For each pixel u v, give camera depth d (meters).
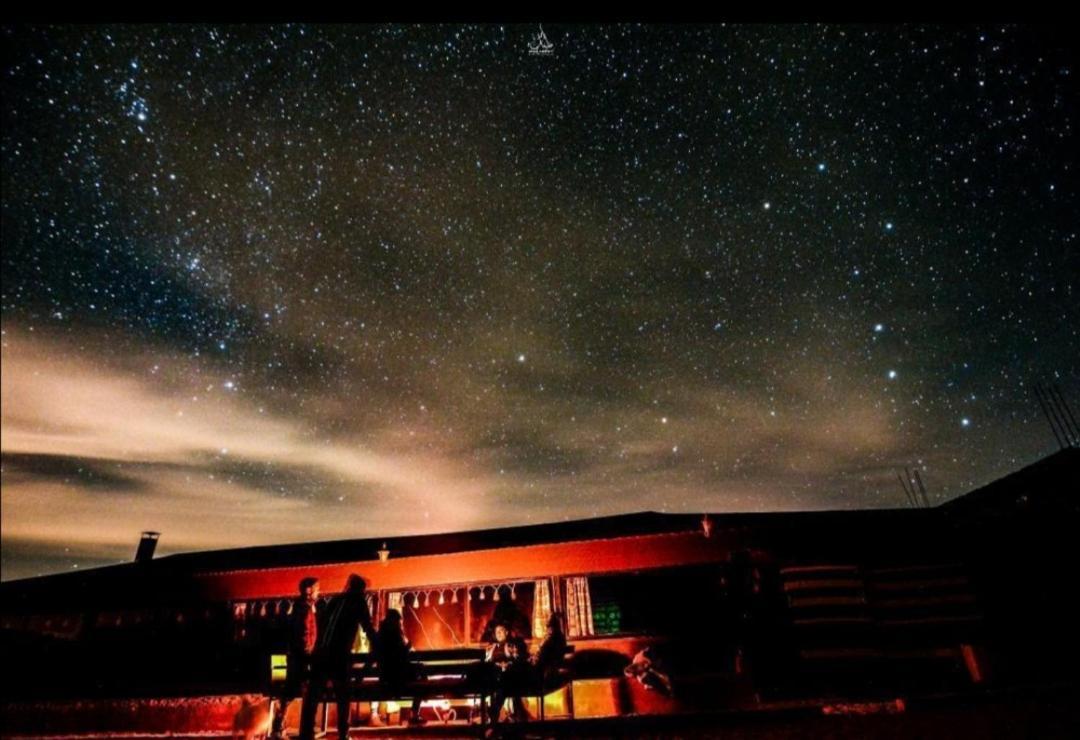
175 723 9.45
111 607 10.63
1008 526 9.05
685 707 8.79
